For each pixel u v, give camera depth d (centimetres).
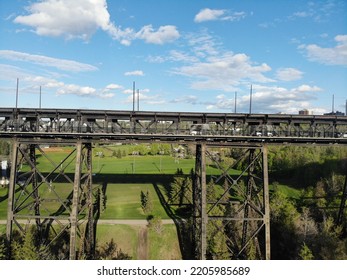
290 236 3381
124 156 9144
